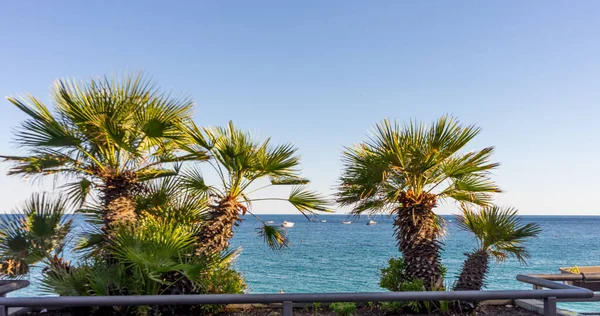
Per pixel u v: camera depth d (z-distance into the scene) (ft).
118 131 21.16
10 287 15.03
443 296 14.88
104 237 21.85
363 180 23.39
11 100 20.65
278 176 24.86
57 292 19.88
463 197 24.40
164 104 22.12
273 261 109.19
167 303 14.29
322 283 79.10
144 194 24.30
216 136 23.31
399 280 23.90
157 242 19.61
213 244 22.80
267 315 21.03
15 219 21.03
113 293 20.31
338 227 307.78
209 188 24.53
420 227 23.17
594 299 18.38
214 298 14.46
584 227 343.87
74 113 20.90
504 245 22.90
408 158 22.88
